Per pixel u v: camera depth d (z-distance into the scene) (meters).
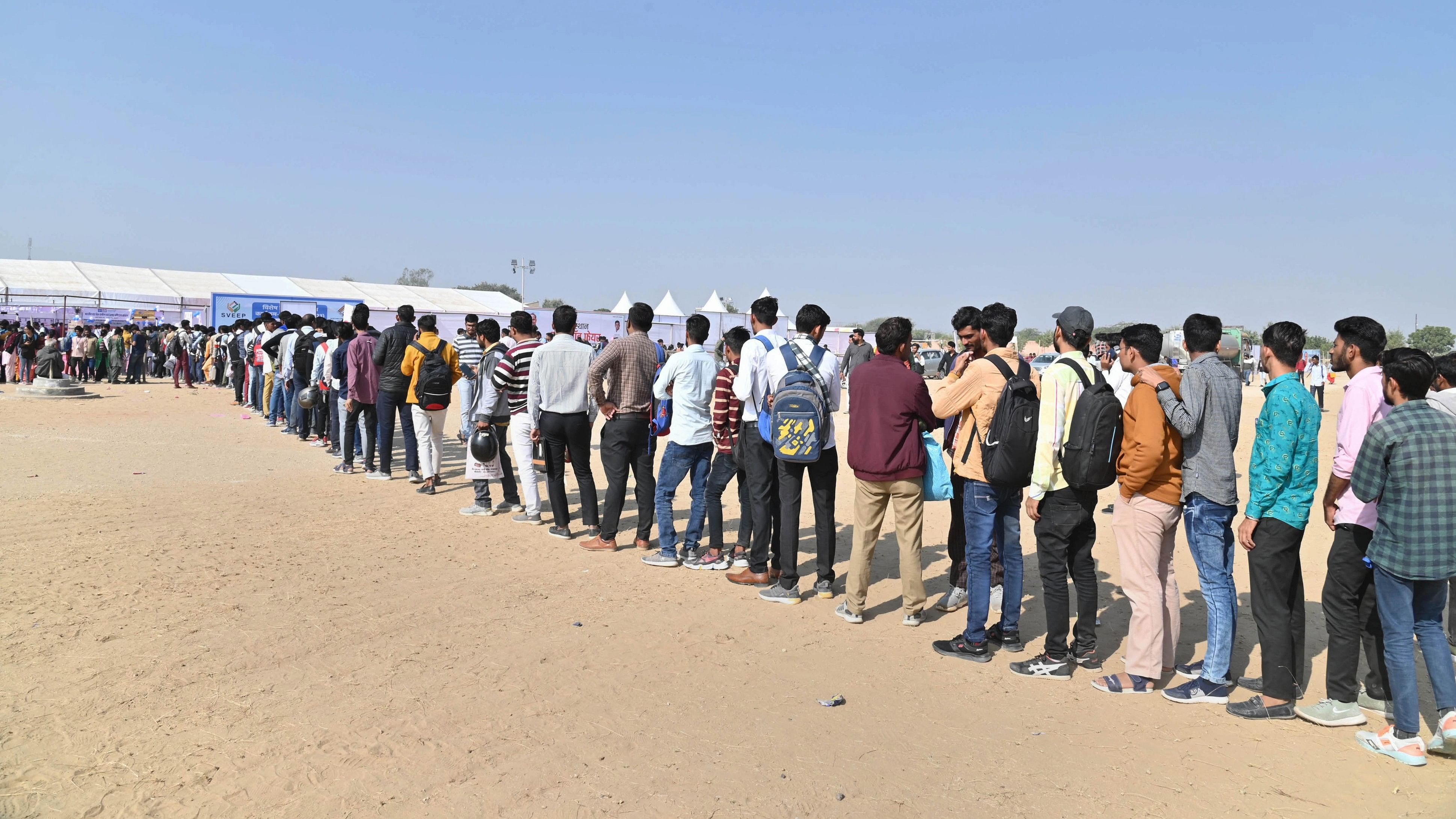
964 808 3.44
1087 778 3.72
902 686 4.75
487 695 4.35
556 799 3.38
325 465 11.63
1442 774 3.81
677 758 3.77
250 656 4.71
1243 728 4.29
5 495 8.73
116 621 5.16
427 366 9.65
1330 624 4.35
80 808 3.15
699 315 7.15
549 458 7.84
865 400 5.59
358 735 3.85
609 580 6.67
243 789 3.35
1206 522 4.60
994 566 6.41
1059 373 4.90
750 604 6.20
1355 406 4.36
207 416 17.23
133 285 42.22
